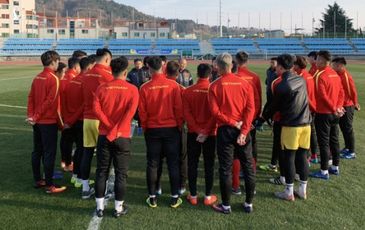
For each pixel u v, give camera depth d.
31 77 25.69
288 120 5.27
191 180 5.26
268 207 5.15
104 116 4.74
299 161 5.39
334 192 5.69
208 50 63.12
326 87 6.07
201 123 5.17
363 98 15.38
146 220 4.72
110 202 5.32
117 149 4.79
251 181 4.91
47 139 5.51
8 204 5.16
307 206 5.17
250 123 4.82
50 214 4.88
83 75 5.68
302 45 64.12
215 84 4.86
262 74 27.78
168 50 62.25
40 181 5.79
